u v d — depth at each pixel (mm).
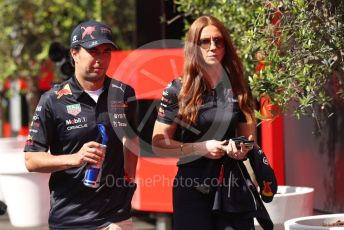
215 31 10711
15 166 16203
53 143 10617
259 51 12336
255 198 10578
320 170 15281
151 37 20750
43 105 10438
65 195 10469
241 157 10312
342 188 14469
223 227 10570
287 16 11453
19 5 30984
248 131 10922
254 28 11883
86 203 10430
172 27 19562
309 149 15617
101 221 10445
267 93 11242
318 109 14297
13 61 31953
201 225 10555
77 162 9992
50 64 31422
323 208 15266
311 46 10922
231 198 10461
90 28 10336
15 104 44312
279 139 16531
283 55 11695
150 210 16922
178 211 10703
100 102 10445
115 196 10547
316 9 11000
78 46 10352
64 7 29984
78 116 10391
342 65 11062
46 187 16469
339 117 14375
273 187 10695
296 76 11023
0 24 31406
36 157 10297
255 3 12148
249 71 13297
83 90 10414
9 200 16562
